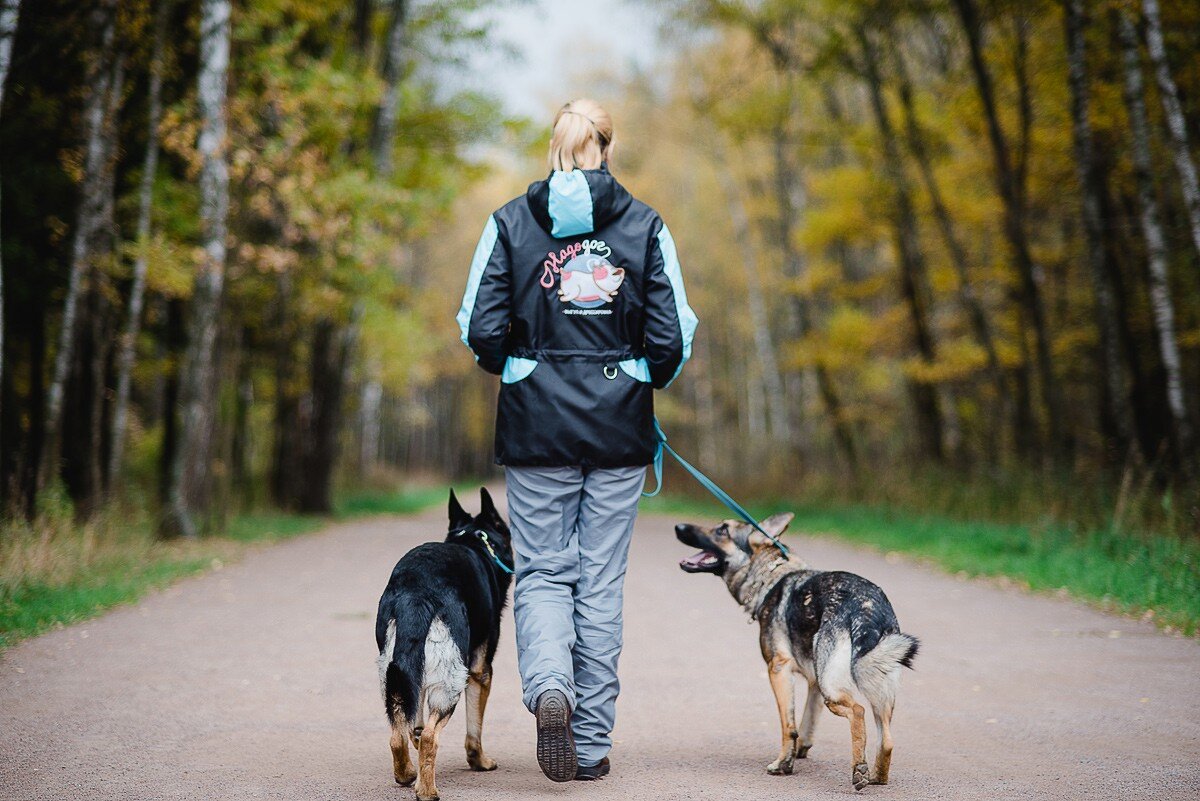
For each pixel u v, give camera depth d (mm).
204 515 15156
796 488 24375
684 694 6051
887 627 4184
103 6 11625
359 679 6285
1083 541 11734
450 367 48438
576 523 4207
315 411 23078
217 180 14750
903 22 20203
